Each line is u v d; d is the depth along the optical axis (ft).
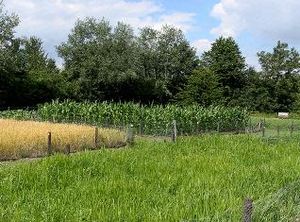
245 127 154.40
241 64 339.77
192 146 71.56
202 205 31.76
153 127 124.88
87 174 44.09
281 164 56.24
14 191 36.11
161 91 292.40
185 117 129.39
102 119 131.85
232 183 40.78
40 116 143.84
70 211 29.40
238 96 338.34
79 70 244.42
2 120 116.98
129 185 38.01
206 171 48.03
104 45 245.86
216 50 344.28
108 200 32.53
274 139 89.20
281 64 365.20
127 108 130.41
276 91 337.11
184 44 326.24
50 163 47.01
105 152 57.98
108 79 244.22
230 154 63.57
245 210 23.22
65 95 236.84
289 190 32.50
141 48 296.30
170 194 36.86
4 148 69.10
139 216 28.53
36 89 223.51
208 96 288.71
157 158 56.65
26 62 257.96
